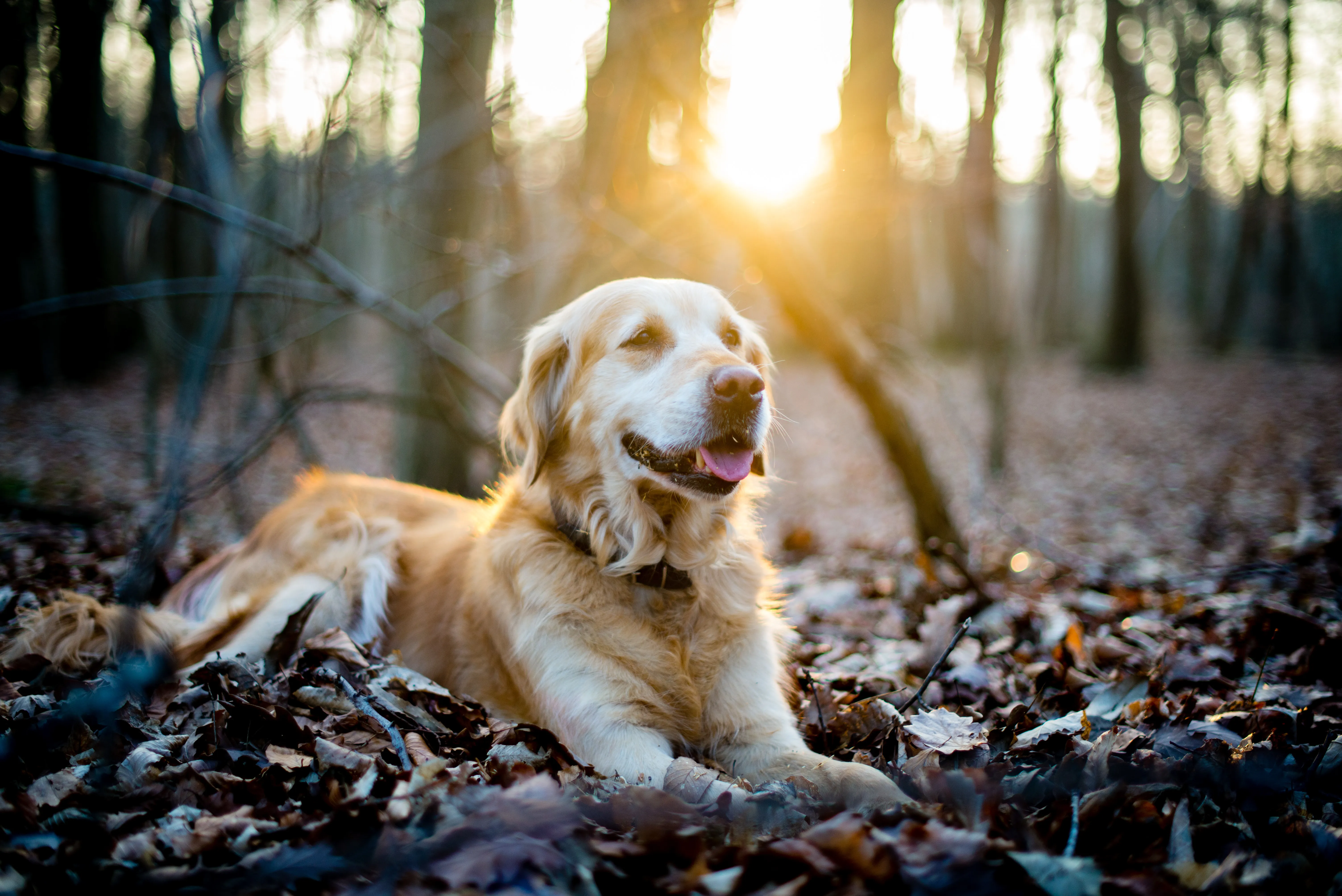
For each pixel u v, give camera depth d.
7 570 4.66
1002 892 1.71
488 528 3.42
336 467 13.27
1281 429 16.50
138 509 7.38
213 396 14.59
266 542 4.07
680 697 2.94
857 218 7.52
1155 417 18.67
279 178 6.18
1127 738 2.52
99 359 19.33
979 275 18.92
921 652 4.01
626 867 1.85
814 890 1.72
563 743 2.81
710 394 2.90
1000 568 6.05
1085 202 35.06
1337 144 28.77
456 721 2.85
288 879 1.75
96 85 7.64
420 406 6.71
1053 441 16.69
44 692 3.03
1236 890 1.78
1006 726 2.88
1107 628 4.43
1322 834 2.01
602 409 3.14
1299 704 3.19
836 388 21.48
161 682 3.04
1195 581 5.37
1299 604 4.53
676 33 6.19
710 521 3.20
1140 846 2.00
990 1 12.45
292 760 2.39
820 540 9.08
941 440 16.47
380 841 1.83
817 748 3.04
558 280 7.40
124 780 2.28
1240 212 29.19
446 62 5.77
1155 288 34.47
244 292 5.44
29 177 13.56
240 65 4.61
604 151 6.48
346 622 3.65
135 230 4.97
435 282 7.61
